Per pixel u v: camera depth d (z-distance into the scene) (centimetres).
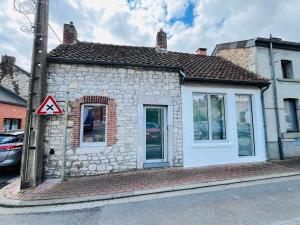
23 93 1639
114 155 699
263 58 961
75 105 686
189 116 789
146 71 766
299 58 1020
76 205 457
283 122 930
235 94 867
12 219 393
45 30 637
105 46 970
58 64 688
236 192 506
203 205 429
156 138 782
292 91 970
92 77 711
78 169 664
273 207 407
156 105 775
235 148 825
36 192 524
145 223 357
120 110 723
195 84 810
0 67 1656
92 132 711
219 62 1071
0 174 746
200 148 784
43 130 639
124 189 535
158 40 1038
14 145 712
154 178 626
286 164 796
